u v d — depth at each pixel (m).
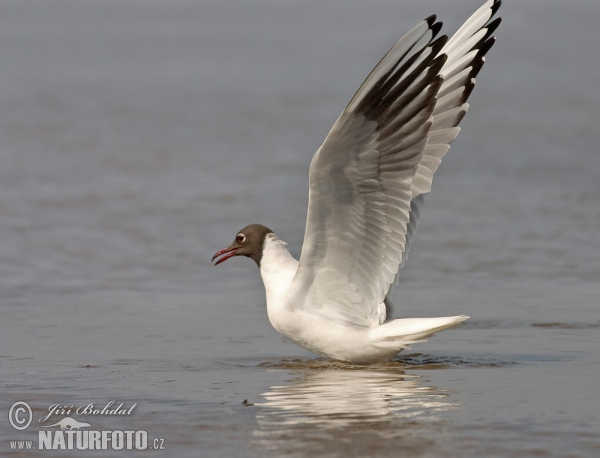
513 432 8.52
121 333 13.16
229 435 8.62
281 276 11.77
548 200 23.00
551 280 16.28
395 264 11.25
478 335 12.97
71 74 48.25
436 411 9.25
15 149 29.22
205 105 38.78
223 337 13.01
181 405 9.64
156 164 27.38
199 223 20.58
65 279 16.45
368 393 10.03
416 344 12.58
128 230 20.00
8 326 13.51
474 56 11.82
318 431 8.67
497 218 21.22
